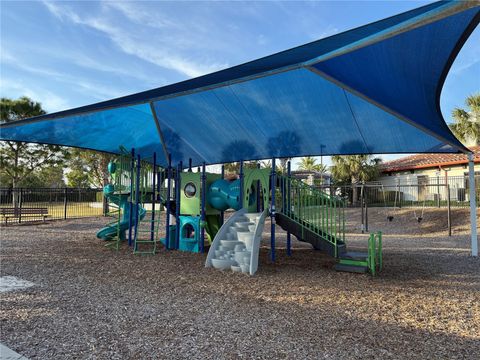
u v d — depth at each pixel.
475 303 4.97
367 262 6.99
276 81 6.79
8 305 4.72
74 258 8.25
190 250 9.72
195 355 3.26
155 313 4.44
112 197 11.31
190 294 5.32
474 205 9.17
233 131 10.01
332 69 4.60
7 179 29.58
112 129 10.16
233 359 3.18
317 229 7.98
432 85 5.45
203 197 9.65
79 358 3.19
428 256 9.00
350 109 7.77
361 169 25.08
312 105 7.79
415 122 6.85
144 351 3.33
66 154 23.97
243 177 9.13
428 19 2.74
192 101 8.21
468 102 19.84
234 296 5.24
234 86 7.12
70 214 22.92
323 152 11.01
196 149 12.03
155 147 12.23
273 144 10.77
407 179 23.91
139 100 6.50
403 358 3.22
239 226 7.88
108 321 4.14
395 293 5.47
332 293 5.45
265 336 3.71
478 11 3.44
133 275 6.57
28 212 18.53
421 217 16.50
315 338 3.66
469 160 9.27
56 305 4.73
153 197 10.79
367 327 4.00
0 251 9.14
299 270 7.25
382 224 17.47
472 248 9.05
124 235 11.46
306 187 8.38
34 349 3.37
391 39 3.95
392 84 5.32
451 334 3.81
